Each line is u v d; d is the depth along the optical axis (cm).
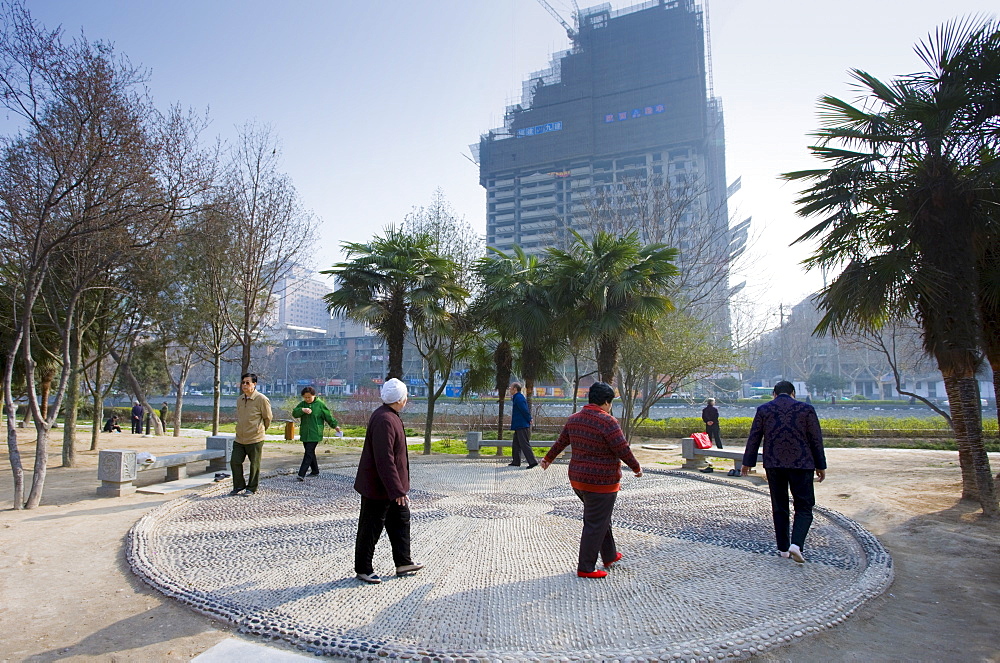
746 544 636
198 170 1108
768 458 588
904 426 2461
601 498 513
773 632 394
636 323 1508
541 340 1650
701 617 421
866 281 800
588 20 11619
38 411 831
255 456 920
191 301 2000
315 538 643
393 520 511
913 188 806
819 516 793
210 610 428
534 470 1215
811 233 909
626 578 510
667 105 10612
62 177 842
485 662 343
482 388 1895
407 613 422
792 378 8169
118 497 909
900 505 865
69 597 468
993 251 854
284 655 357
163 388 3509
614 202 2739
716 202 5434
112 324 1730
